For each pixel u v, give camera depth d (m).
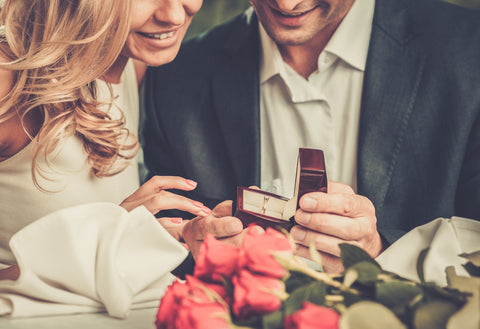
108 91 1.07
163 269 0.70
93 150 0.95
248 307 0.48
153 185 0.93
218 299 0.50
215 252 0.52
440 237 0.71
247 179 1.12
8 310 0.67
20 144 0.90
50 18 0.89
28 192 0.91
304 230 0.77
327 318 0.45
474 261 0.55
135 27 0.93
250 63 1.15
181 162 1.17
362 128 1.06
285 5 0.97
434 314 0.48
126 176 1.06
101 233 0.69
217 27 1.24
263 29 1.13
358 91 1.11
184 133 1.17
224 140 1.14
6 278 0.77
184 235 0.89
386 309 0.46
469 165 1.03
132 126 1.15
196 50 1.22
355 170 1.12
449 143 1.03
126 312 0.67
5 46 0.91
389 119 1.05
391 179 1.05
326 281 0.51
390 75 1.06
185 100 1.18
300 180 0.75
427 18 1.08
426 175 1.04
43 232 0.68
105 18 0.89
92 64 0.92
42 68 0.91
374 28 1.07
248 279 0.49
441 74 1.04
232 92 1.14
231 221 0.78
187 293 0.51
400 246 0.73
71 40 0.90
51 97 0.89
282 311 0.48
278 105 1.16
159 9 0.92
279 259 0.50
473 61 1.04
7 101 0.87
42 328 0.63
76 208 0.69
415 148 1.04
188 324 0.48
